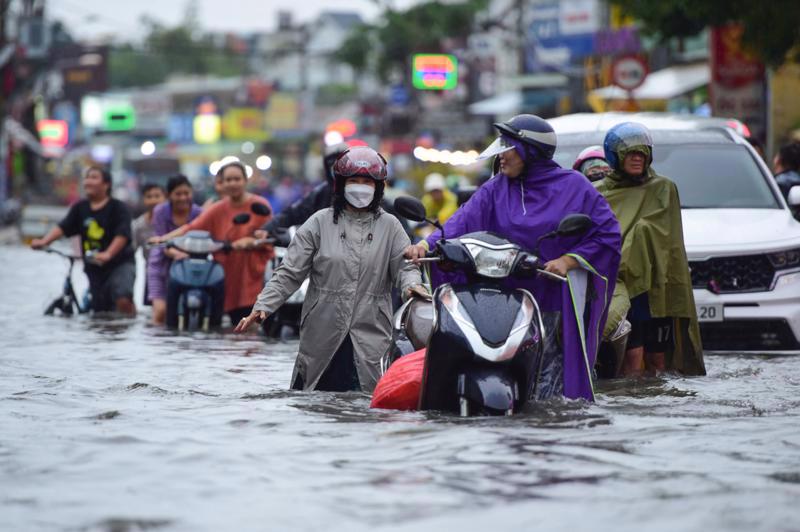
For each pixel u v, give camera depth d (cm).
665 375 2241
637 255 2231
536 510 1134
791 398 1900
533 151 1822
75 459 1362
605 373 2212
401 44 18950
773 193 2886
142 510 1141
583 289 1803
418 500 1173
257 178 10788
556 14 10362
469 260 1672
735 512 1127
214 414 1681
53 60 14638
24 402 1797
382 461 1350
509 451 1401
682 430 1541
